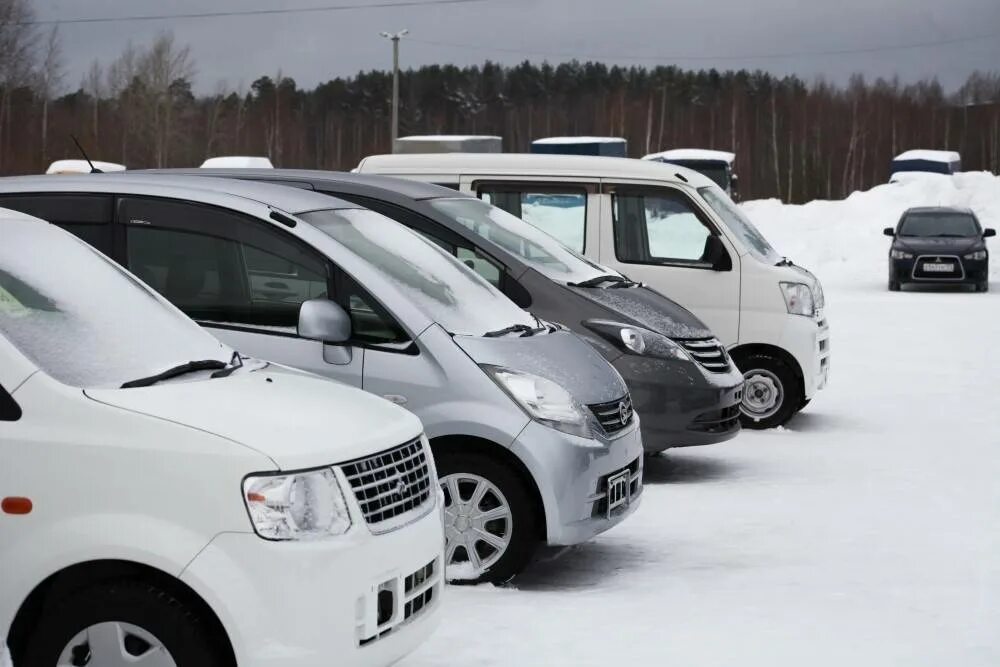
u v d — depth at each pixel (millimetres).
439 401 6199
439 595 4559
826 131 89688
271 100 92625
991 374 15266
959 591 6289
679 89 102125
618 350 8742
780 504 8477
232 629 3855
